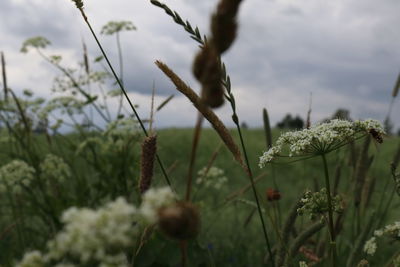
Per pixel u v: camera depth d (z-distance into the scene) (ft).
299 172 40.37
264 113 12.10
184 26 4.89
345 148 12.66
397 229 7.49
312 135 7.34
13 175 15.14
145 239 5.38
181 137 62.85
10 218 17.49
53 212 15.16
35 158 16.76
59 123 18.97
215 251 17.13
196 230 3.12
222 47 2.98
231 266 15.72
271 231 18.28
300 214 7.73
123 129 16.39
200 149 56.08
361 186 11.93
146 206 3.22
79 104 19.13
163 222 3.08
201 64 3.06
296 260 11.30
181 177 32.27
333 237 6.99
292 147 7.48
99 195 16.52
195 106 4.80
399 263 7.23
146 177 5.08
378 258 13.04
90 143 17.52
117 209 3.09
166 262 12.23
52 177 16.40
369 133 7.88
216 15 2.92
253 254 16.55
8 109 18.13
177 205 3.17
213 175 18.62
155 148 5.12
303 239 7.79
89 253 2.99
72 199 16.07
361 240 9.56
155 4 5.15
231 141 5.57
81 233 2.99
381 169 33.22
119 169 16.20
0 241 16.05
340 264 11.57
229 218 22.11
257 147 59.00
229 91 5.25
